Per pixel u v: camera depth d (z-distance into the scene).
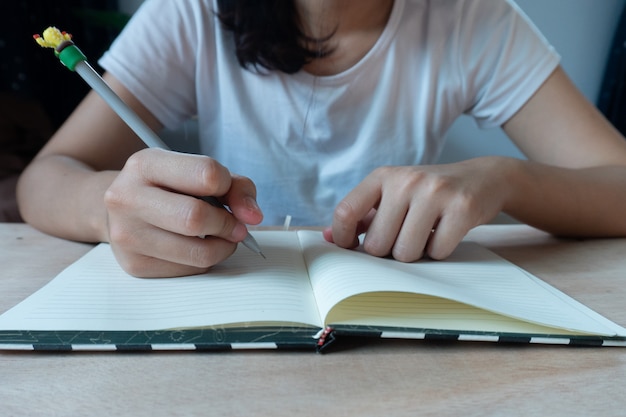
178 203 0.33
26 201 0.56
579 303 0.35
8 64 1.21
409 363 0.27
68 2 1.22
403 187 0.42
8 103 1.19
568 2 1.31
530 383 0.25
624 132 1.34
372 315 0.30
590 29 1.34
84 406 0.22
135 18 0.75
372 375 0.26
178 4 0.74
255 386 0.24
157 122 0.77
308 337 0.28
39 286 0.37
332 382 0.25
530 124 0.74
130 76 0.71
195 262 0.35
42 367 0.26
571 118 0.70
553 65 0.74
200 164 0.33
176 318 0.29
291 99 0.75
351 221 0.43
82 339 0.27
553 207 0.51
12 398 0.23
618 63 1.32
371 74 0.75
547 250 0.50
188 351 0.27
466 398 0.24
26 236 0.52
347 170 0.76
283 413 0.22
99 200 0.47
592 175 0.56
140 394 0.23
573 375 0.26
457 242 0.42
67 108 1.29
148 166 0.35
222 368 0.26
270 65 0.72
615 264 0.46
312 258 0.40
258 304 0.31
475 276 0.39
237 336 0.28
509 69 0.75
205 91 0.78
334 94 0.74
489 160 0.50
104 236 0.46
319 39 0.73
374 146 0.76
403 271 0.37
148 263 0.36
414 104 0.77
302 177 0.78
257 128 0.77
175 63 0.75
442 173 0.44
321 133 0.76
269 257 0.41
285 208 0.79
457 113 0.81
